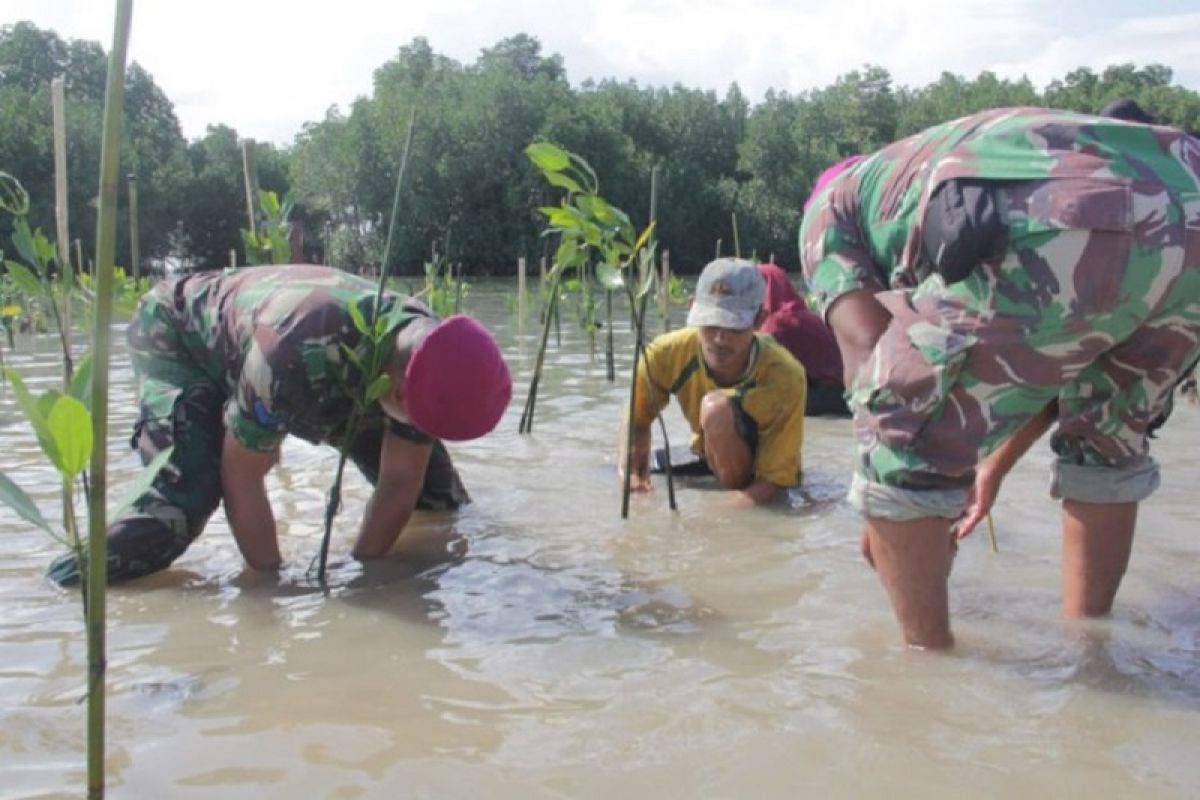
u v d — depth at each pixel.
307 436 3.50
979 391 2.43
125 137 39.22
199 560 3.53
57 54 59.88
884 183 2.63
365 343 3.09
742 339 4.28
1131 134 2.32
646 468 4.66
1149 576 3.28
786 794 2.04
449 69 49.19
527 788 2.07
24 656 2.70
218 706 2.42
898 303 2.51
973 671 2.59
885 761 2.16
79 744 2.23
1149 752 2.20
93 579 1.62
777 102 62.16
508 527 3.95
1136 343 2.55
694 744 2.24
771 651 2.74
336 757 2.19
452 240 42.25
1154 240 2.26
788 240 48.66
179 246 41.56
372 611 3.07
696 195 46.81
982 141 2.38
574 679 2.58
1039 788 2.06
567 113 42.94
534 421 6.06
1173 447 5.23
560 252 5.57
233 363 3.28
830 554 3.59
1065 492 2.89
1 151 33.56
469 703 2.45
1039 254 2.28
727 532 3.89
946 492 2.55
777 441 4.38
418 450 3.48
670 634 2.87
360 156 41.50
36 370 7.98
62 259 4.24
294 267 3.46
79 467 1.69
